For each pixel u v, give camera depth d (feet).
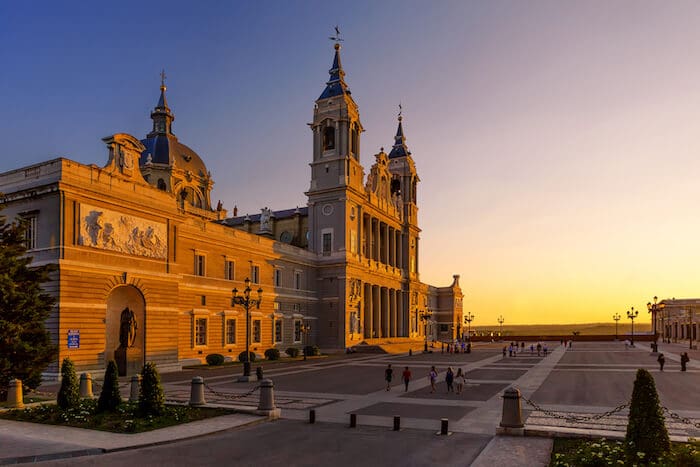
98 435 68.80
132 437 67.46
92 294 142.20
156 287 162.30
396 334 358.02
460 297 529.04
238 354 217.15
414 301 388.57
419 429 74.84
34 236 141.69
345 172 286.46
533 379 142.41
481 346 391.45
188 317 193.16
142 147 164.55
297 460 58.44
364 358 238.27
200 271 203.62
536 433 68.18
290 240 328.08
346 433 72.18
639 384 53.78
